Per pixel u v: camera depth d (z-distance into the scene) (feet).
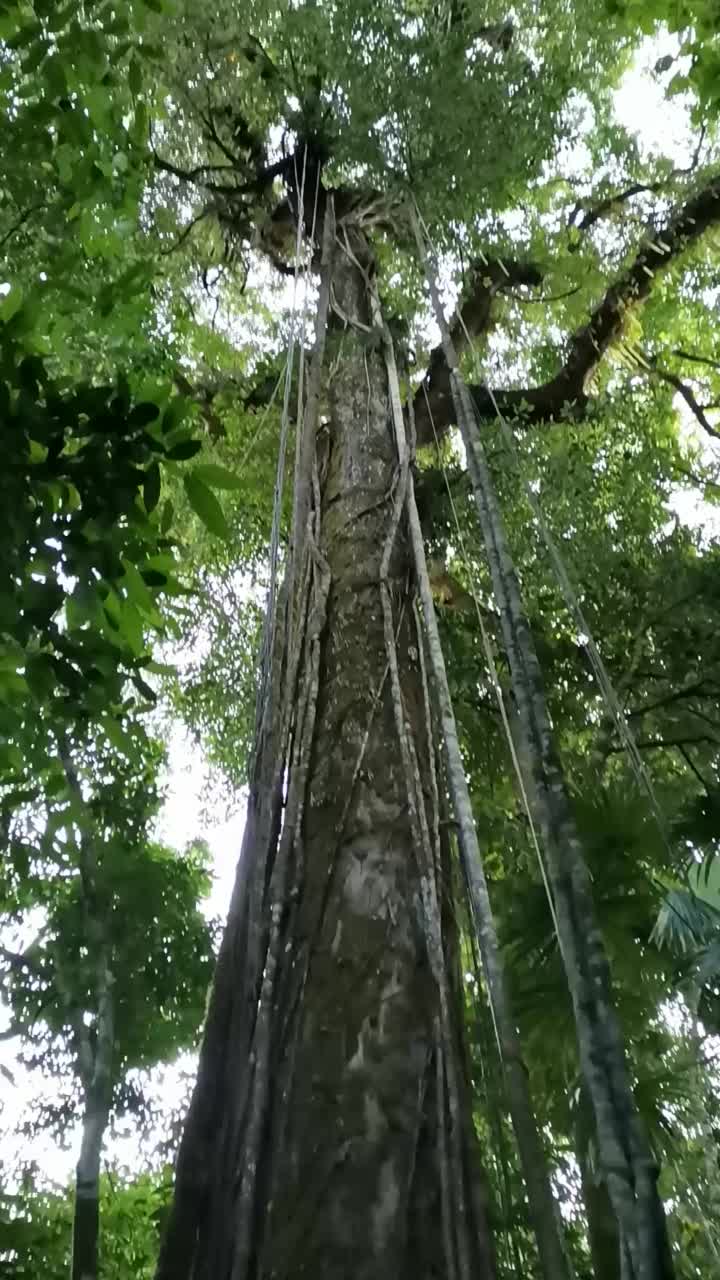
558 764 5.61
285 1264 6.23
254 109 20.75
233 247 23.17
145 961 15.61
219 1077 7.32
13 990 15.44
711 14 13.08
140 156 12.56
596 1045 4.62
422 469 20.24
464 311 21.83
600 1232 8.00
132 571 9.37
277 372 22.40
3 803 11.00
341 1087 7.15
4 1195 15.57
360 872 8.57
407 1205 6.54
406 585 11.52
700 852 12.34
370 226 18.72
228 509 22.24
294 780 9.10
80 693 9.61
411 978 7.90
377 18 18.35
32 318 8.87
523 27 22.86
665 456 22.38
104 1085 12.65
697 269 24.79
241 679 22.12
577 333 22.95
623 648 18.74
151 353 18.06
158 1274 6.39
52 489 8.66
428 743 9.80
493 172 18.62
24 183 12.35
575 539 19.85
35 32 11.22
